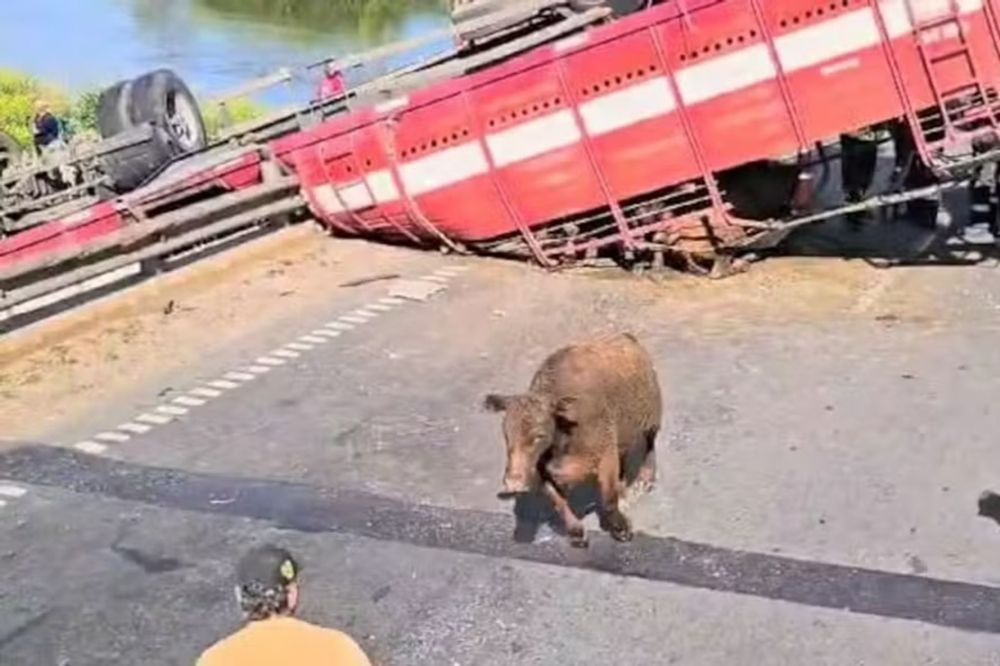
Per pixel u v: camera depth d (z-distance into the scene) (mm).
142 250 14812
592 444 7914
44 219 16062
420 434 10625
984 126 14016
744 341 12562
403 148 15672
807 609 7762
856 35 13734
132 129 17469
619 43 14297
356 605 7965
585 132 14680
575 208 15078
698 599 7910
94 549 8891
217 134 20594
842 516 8883
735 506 9047
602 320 13461
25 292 13562
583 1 16438
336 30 48281
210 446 10570
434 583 8211
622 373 8102
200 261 15539
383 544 8750
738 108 14180
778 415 10656
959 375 11398
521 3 16766
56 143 21578
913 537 8562
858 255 15398
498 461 10039
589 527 8773
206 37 47312
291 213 16812
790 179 15148
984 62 13672
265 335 13320
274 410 11289
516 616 7805
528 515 9070
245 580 4277
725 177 15102
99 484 9922
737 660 7281
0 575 8562
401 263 15836
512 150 15039
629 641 7504
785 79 13977
